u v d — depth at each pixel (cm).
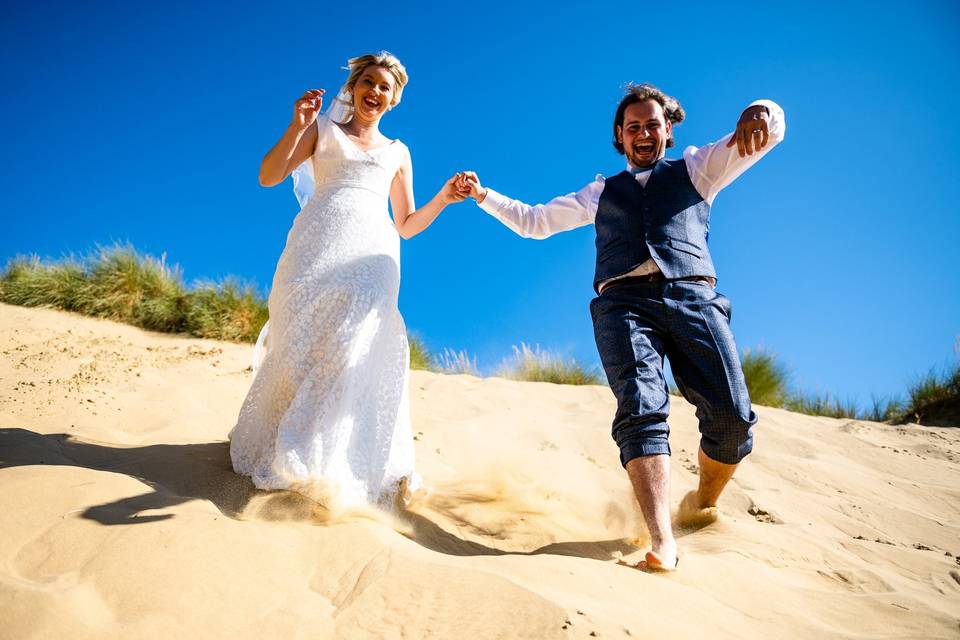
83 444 318
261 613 177
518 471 397
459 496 337
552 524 313
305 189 351
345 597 189
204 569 191
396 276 315
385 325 304
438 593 189
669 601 214
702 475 315
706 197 308
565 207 341
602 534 311
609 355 284
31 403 391
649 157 317
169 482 273
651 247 292
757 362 915
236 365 593
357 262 302
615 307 292
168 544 200
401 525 276
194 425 382
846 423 711
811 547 314
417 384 641
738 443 293
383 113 347
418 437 450
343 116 346
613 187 314
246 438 294
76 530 205
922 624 236
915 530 396
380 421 294
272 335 304
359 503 267
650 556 238
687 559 257
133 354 596
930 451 616
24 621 160
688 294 288
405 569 201
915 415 836
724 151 300
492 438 480
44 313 750
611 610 193
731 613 221
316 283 293
